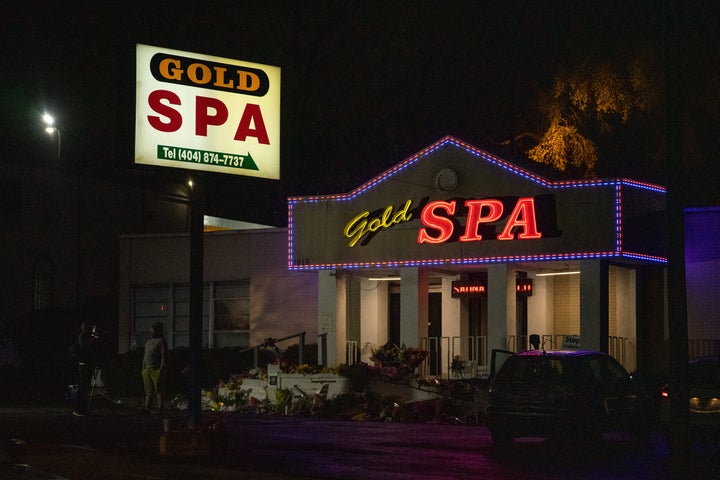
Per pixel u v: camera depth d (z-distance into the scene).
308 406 23.86
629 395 17.53
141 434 18.78
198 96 16.59
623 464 15.04
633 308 26.31
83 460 14.52
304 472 13.79
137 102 16.05
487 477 13.48
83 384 23.31
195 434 15.07
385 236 26.56
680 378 9.91
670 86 10.38
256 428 20.36
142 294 33.47
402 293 26.62
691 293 25.47
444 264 25.66
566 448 17.50
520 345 28.39
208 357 29.56
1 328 37.59
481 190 25.30
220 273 32.06
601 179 23.88
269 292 31.16
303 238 27.70
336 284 27.77
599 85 31.52
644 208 24.80
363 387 23.94
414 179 26.23
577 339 25.70
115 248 42.88
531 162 24.92
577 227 24.05
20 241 39.50
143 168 15.96
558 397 16.36
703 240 25.47
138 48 16.16
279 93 17.45
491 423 16.75
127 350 33.31
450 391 23.38
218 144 16.66
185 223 44.72
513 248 24.75
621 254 23.53
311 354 28.73
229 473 13.41
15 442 7.36
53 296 40.56
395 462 14.95
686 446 9.84
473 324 29.89
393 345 24.62
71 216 41.50
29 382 32.47
